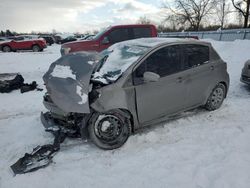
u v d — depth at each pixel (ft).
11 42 73.56
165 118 15.42
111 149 13.24
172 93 15.15
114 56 15.29
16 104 21.52
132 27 32.19
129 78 13.43
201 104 17.51
